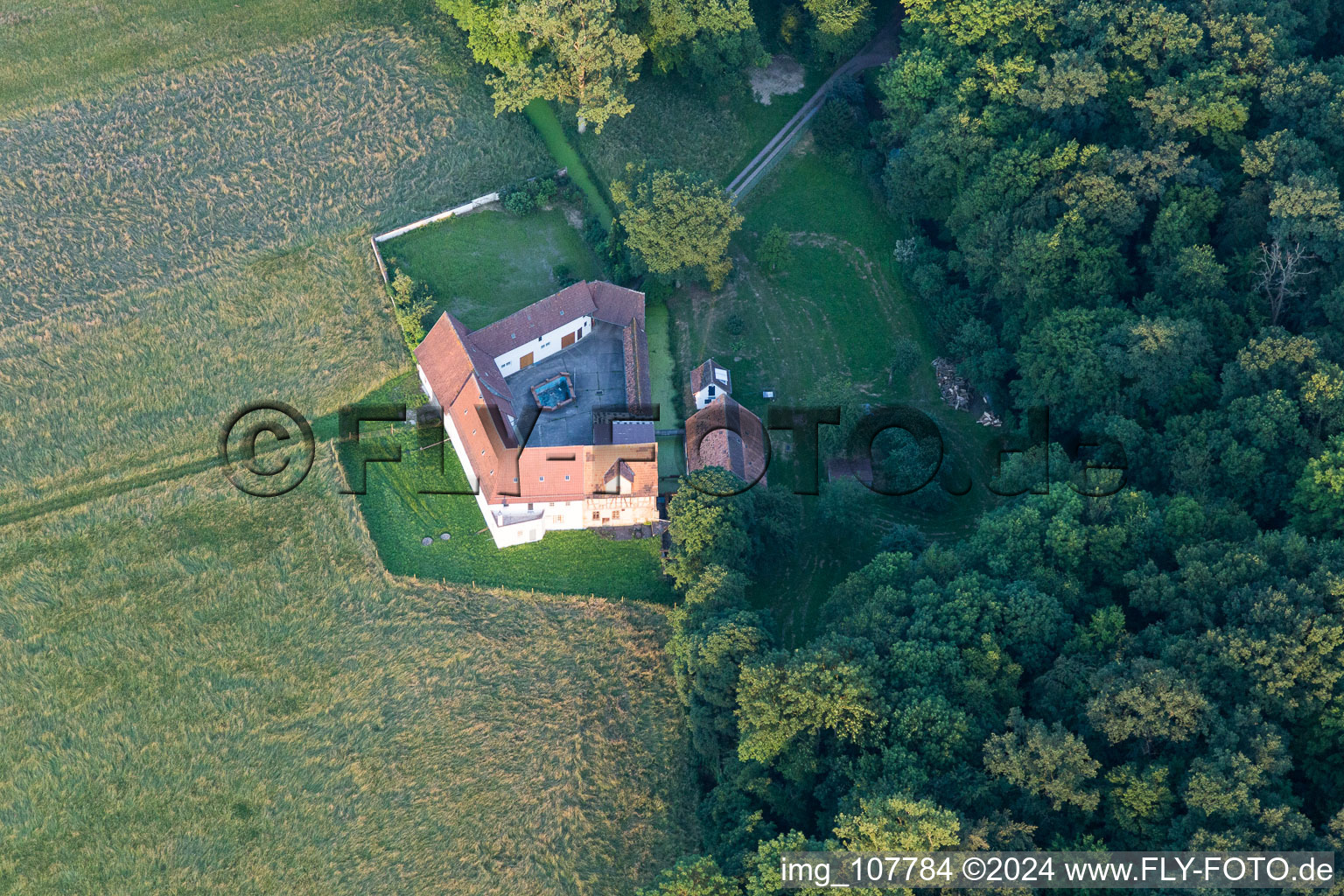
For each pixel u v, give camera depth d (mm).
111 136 121625
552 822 85625
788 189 121750
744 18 120562
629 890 82812
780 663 81188
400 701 91250
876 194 120188
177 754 89250
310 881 84312
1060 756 73125
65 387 106375
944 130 109562
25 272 112562
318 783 88000
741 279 115062
